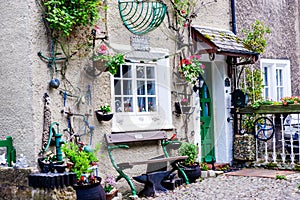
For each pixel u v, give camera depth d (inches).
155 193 302.8
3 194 252.7
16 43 269.3
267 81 468.8
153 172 330.0
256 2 452.4
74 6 278.7
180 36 366.6
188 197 293.6
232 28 418.6
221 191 306.0
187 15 370.3
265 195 290.0
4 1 275.1
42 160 258.5
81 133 288.2
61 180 233.9
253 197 285.9
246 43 412.5
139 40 332.8
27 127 265.1
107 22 309.6
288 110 373.7
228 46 378.0
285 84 486.3
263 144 421.1
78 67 289.0
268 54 463.5
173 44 360.5
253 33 421.4
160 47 350.0
